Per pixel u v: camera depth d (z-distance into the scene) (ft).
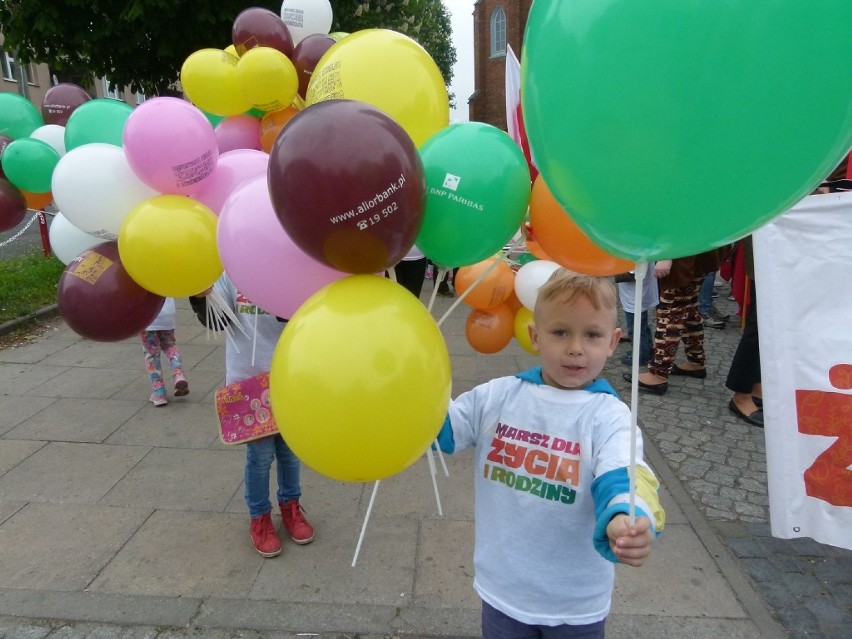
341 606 8.02
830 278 7.34
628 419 5.01
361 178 3.86
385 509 10.27
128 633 7.55
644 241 3.92
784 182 3.41
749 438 13.07
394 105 5.32
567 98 3.41
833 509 7.54
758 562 8.95
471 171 4.80
